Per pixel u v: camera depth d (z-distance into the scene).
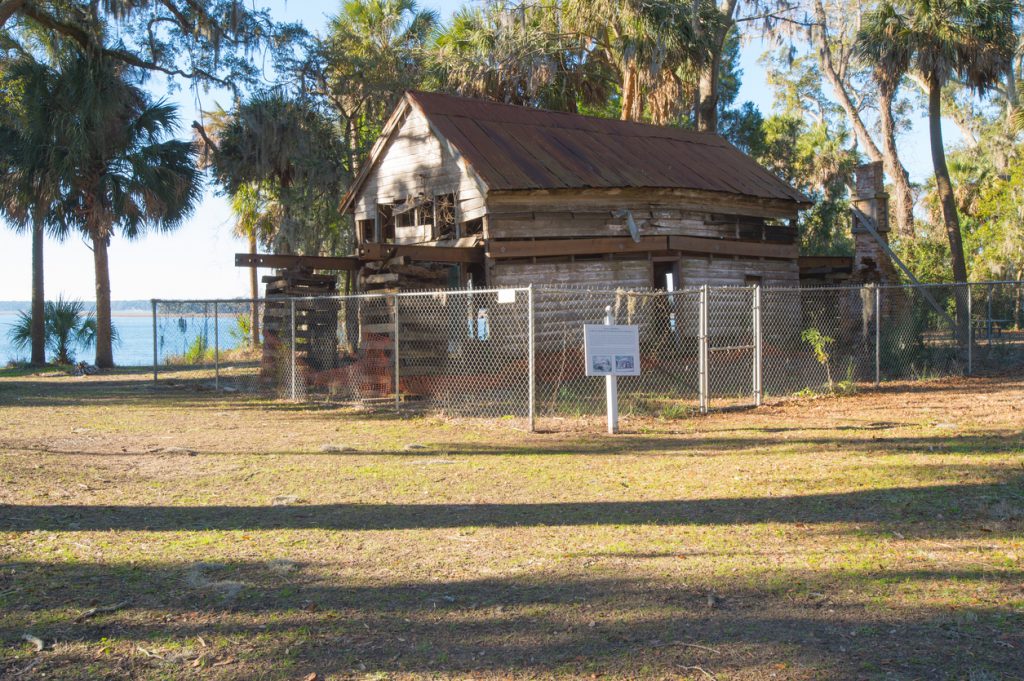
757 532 5.82
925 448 8.98
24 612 4.30
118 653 3.79
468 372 15.58
